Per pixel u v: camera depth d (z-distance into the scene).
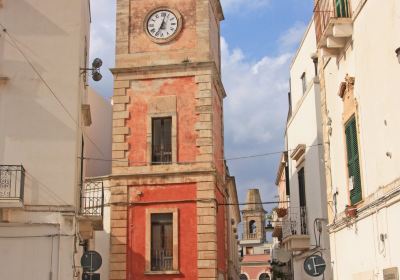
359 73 14.72
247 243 80.19
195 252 24.30
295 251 25.95
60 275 16.22
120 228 24.91
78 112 17.80
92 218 18.47
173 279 24.09
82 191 19.80
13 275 16.11
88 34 22.95
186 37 26.77
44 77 17.59
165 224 25.00
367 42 14.10
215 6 30.05
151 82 26.44
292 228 25.97
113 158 25.72
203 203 24.72
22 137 17.14
